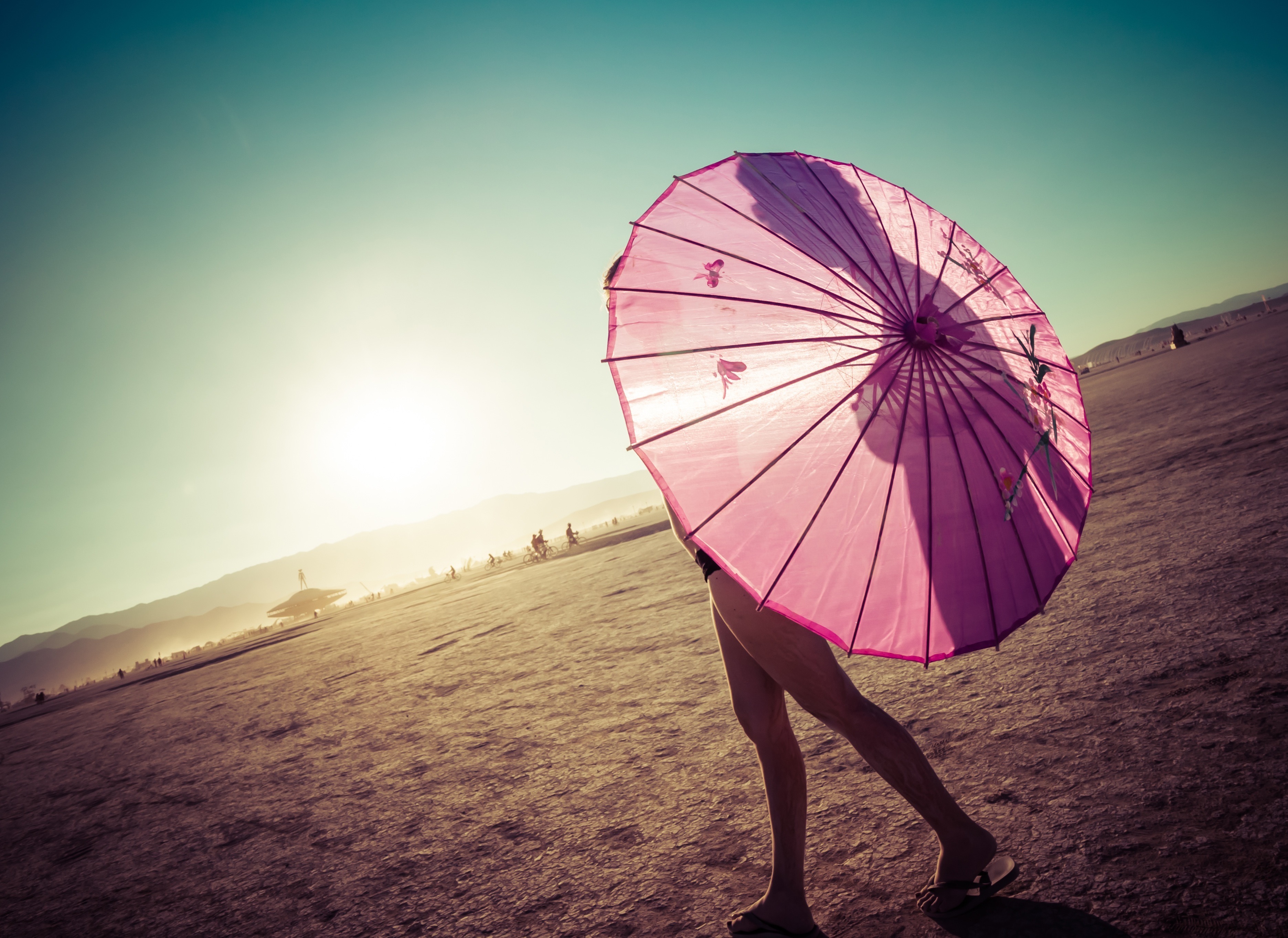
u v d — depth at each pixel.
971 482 1.49
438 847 2.96
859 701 1.57
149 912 3.00
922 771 1.56
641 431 1.39
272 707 8.77
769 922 1.68
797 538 1.33
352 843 3.27
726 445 1.37
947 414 1.50
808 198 1.66
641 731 3.85
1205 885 1.53
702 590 8.70
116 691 26.56
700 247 1.55
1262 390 11.24
